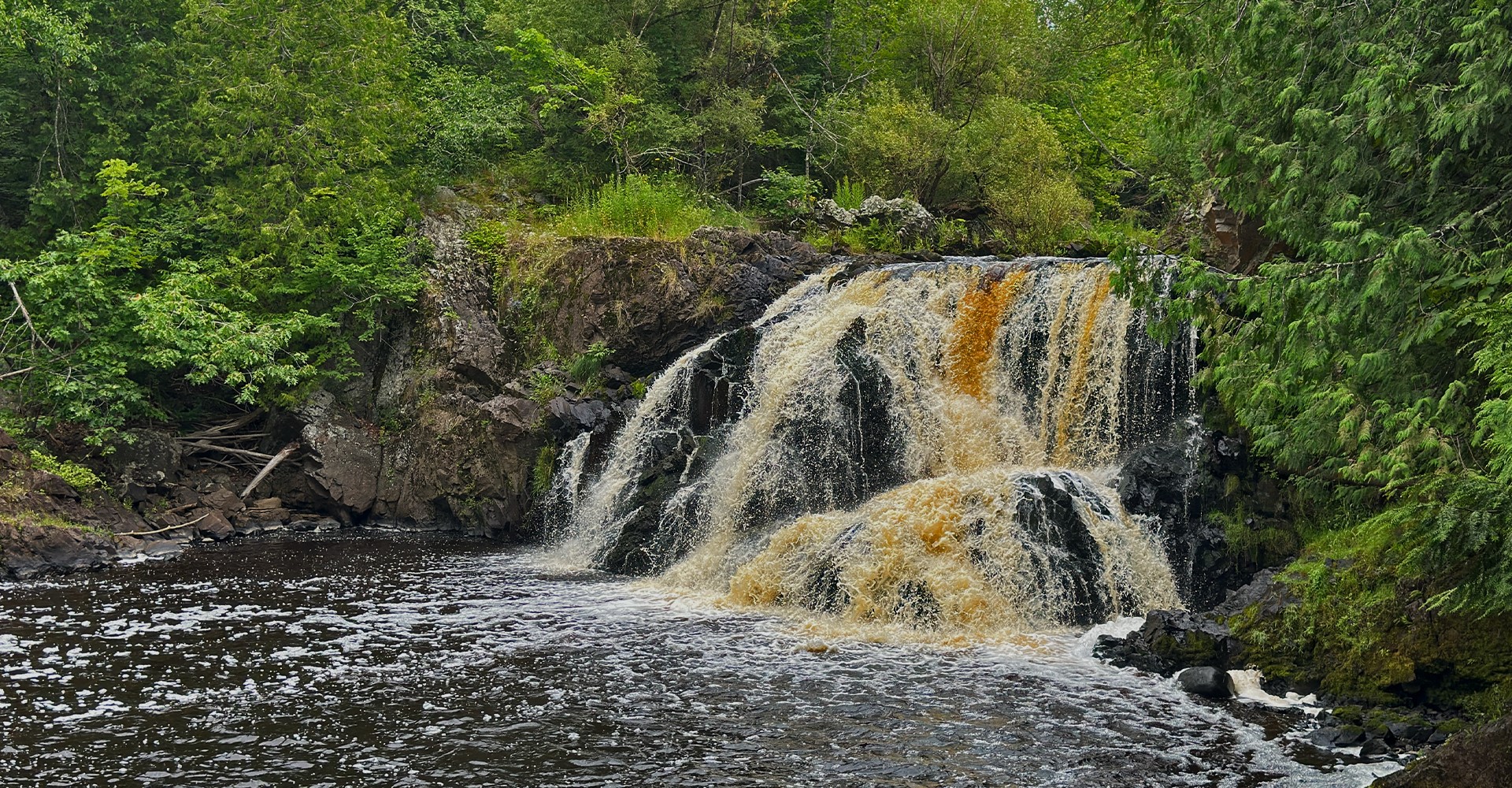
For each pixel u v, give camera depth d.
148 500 23.70
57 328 23.75
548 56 32.97
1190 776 9.84
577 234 28.23
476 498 24.12
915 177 34.75
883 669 13.19
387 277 27.17
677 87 35.94
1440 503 10.34
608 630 15.07
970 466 19.30
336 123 29.28
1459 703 11.33
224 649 13.98
